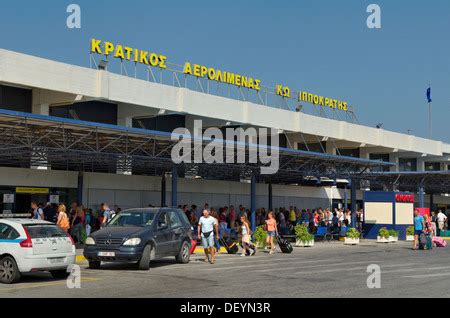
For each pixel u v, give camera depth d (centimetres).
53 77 2781
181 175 3572
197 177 3650
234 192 3800
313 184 4469
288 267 1898
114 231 1812
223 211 3206
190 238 2088
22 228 1470
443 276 1628
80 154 2484
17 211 2680
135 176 3197
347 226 3722
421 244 2870
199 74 3622
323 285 1412
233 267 1900
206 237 2073
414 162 5738
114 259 1766
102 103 3306
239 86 3894
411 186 4638
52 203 2802
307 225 3509
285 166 3394
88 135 2223
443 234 4294
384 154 5609
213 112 3647
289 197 4234
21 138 2348
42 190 2783
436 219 4362
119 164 3020
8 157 2681
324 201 4575
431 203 5450
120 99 3103
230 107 3775
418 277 1598
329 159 3269
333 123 4566
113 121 3366
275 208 4075
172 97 3409
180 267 1903
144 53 3291
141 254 1780
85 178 2953
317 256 2416
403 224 3747
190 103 3497
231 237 2584
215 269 1831
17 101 2831
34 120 1966
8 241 1461
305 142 4266
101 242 1791
